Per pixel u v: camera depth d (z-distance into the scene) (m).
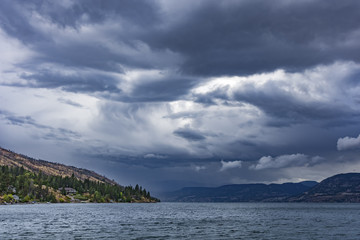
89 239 74.12
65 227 98.69
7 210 193.25
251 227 106.06
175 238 77.38
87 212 185.25
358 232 92.44
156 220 134.00
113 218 141.00
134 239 75.19
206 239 76.25
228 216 172.25
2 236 77.12
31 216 142.50
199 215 179.50
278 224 119.00
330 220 142.25
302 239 77.50
